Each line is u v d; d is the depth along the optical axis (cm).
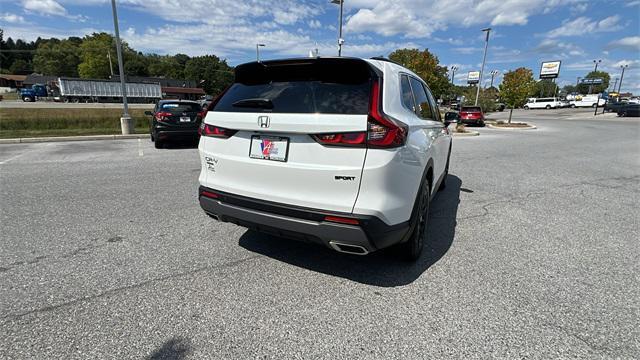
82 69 9706
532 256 334
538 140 1492
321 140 237
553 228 412
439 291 268
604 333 221
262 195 265
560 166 841
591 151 1140
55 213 428
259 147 264
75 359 191
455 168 793
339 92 250
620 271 306
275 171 257
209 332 216
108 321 224
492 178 689
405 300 255
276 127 250
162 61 11962
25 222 396
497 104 5291
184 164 762
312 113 241
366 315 236
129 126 1415
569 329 225
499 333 220
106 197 499
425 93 392
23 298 246
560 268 310
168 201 484
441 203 511
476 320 233
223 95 308
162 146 1068
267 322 227
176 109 998
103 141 1234
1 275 277
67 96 4878
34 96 5669
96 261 305
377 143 229
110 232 371
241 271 294
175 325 222
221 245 344
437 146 379
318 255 327
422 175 294
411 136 266
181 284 271
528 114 4681
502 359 197
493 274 297
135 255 318
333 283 277
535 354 201
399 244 302
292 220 252
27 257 309
